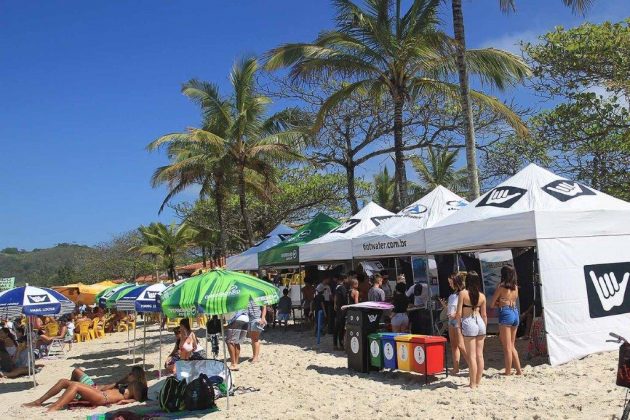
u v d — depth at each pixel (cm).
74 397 962
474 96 1881
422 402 767
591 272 972
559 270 945
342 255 1437
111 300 1364
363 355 1011
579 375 827
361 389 890
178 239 4878
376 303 1053
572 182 1073
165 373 1279
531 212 943
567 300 941
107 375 1354
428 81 1925
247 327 1205
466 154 1553
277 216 3662
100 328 2512
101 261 6506
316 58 1855
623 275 1002
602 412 640
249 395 919
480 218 1016
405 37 1827
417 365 888
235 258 2033
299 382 986
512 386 809
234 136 2580
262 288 804
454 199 1331
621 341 520
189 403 834
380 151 2469
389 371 996
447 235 1071
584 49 1797
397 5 1850
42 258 17425
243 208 2628
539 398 725
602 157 1983
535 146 2077
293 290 2194
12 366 1448
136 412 864
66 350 2022
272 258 1788
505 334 880
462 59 1570
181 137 2520
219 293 769
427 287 1241
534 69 1906
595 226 991
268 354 1353
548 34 1897
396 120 1908
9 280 3472
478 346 827
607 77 1819
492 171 2409
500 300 884
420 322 1221
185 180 2719
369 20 1820
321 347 1401
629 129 1809
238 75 2581
